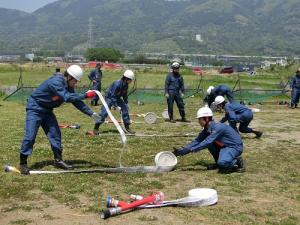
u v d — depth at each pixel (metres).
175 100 19.16
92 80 25.53
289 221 7.30
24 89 27.31
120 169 9.89
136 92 28.48
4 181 8.90
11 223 6.91
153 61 113.75
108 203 7.58
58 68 21.91
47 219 7.10
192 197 7.91
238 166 10.42
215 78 49.88
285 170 10.70
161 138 14.60
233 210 7.76
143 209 7.62
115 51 124.62
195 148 10.04
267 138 15.20
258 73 71.19
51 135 9.94
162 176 9.77
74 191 8.44
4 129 15.48
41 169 9.96
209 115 10.12
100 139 14.00
